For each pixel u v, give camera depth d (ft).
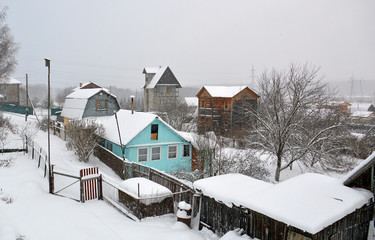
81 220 29.84
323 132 72.59
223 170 54.49
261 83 76.64
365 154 93.35
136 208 33.42
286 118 70.90
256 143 74.13
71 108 108.99
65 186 40.57
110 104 106.73
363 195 29.04
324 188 30.50
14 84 188.14
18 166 47.88
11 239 22.65
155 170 47.09
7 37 111.96
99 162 70.38
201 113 146.82
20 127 94.07
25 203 31.94
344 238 27.30
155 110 207.00
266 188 32.19
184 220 32.89
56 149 71.41
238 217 30.04
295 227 24.41
